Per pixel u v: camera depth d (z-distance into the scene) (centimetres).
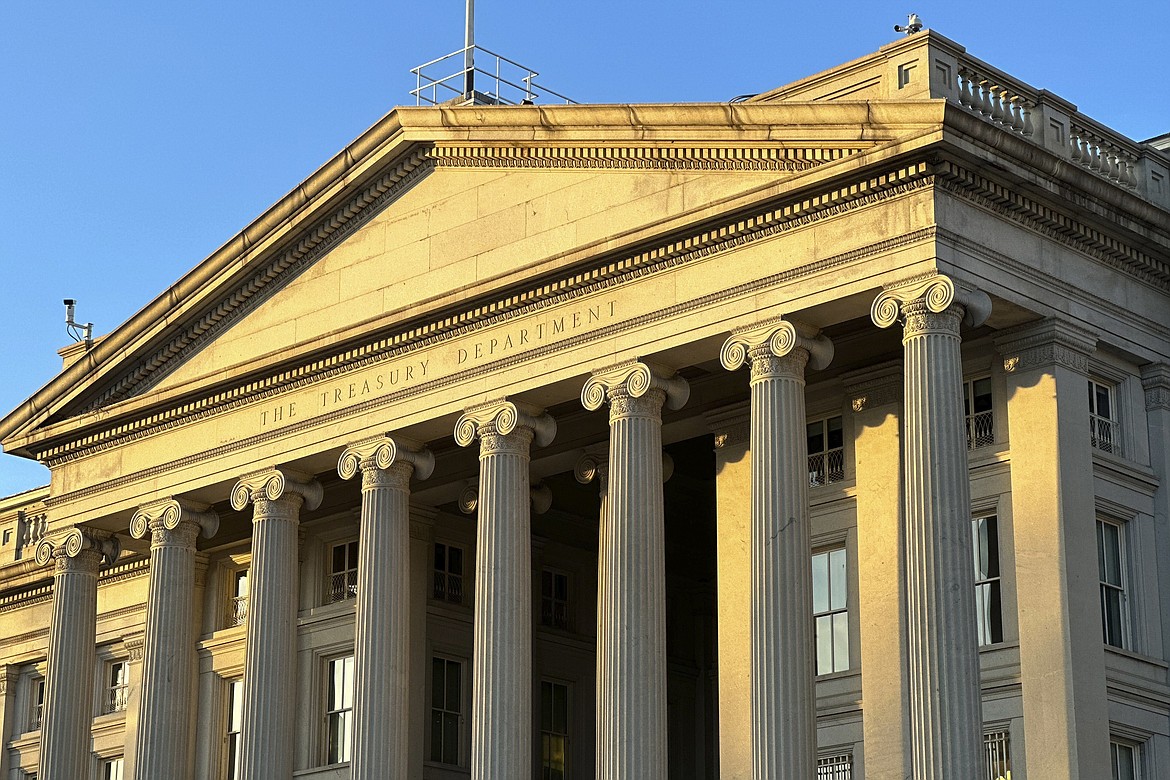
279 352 4806
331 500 5247
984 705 3847
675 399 4150
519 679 4241
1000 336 3912
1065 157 3962
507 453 4356
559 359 4272
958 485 3572
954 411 3600
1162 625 3959
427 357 4569
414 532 5116
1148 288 4097
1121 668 3831
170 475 5100
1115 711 3794
